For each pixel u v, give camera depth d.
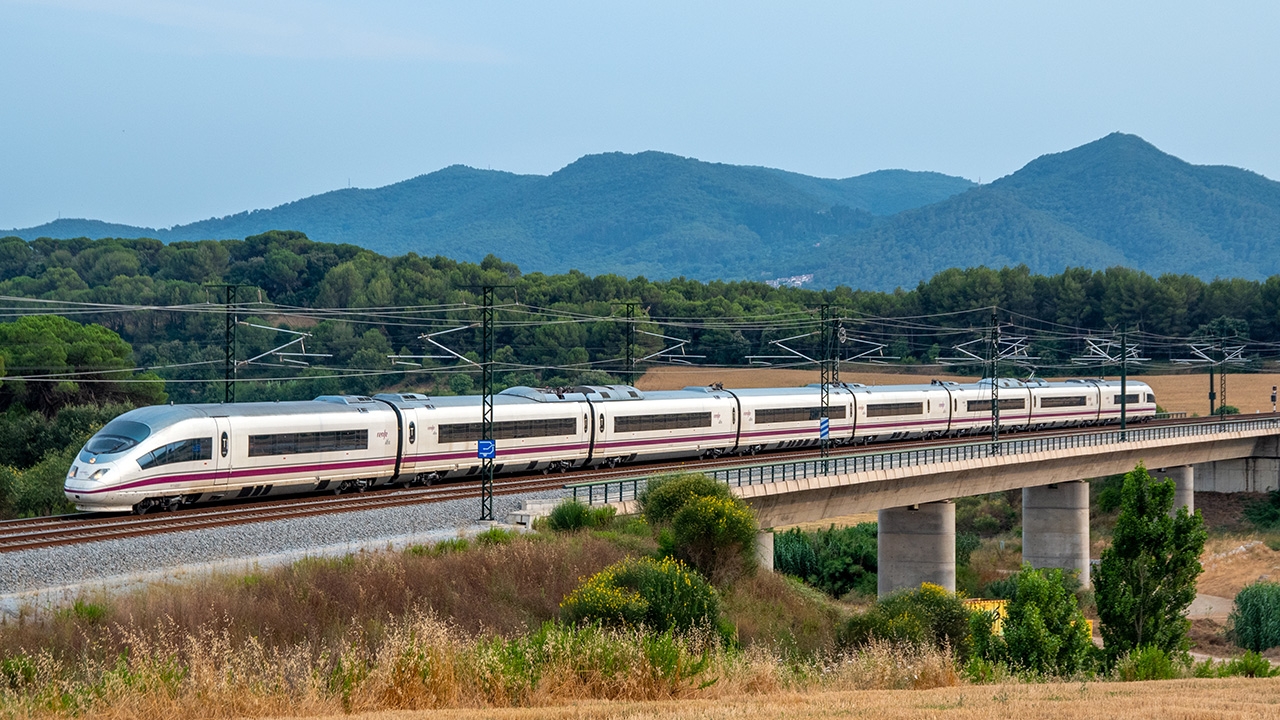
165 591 37.97
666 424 83.12
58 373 113.50
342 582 41.25
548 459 74.94
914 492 80.81
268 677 27.75
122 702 25.11
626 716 25.33
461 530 53.41
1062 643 43.47
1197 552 48.03
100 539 46.72
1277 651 77.12
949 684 35.59
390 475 66.06
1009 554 113.00
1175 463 116.19
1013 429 120.62
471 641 32.78
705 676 31.22
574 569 47.84
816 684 34.16
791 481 67.31
